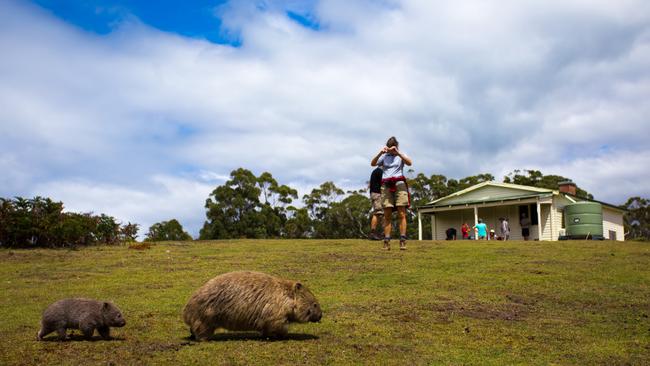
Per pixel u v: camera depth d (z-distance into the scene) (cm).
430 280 1152
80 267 1477
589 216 3206
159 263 1526
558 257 1520
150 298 995
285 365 585
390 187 1653
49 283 1205
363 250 1738
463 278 1173
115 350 639
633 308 901
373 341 693
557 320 820
